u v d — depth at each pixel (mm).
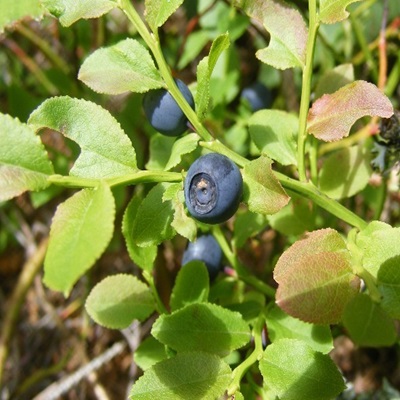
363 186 79
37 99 111
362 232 64
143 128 107
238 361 73
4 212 142
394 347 119
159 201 62
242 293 83
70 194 141
